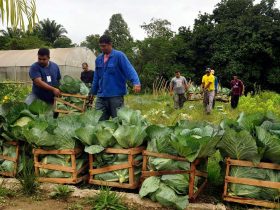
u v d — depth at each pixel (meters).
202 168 4.24
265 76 36.12
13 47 49.41
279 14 39.03
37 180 4.48
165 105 16.17
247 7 41.62
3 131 4.83
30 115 4.80
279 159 3.82
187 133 4.08
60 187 4.25
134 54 37.69
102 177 4.37
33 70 6.31
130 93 29.06
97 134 4.27
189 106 16.08
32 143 4.51
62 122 4.52
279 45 35.19
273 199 3.84
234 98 16.20
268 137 3.80
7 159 4.82
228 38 36.72
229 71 35.28
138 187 4.35
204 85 13.73
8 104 5.08
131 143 4.25
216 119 12.59
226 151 3.99
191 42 39.50
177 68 37.41
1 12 3.64
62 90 6.70
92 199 4.09
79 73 30.19
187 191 3.98
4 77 30.05
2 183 4.45
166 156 4.01
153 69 35.41
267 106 16.33
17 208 3.91
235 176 3.93
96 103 6.24
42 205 4.01
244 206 4.00
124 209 3.87
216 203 4.09
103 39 5.91
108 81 6.03
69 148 4.43
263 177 3.84
